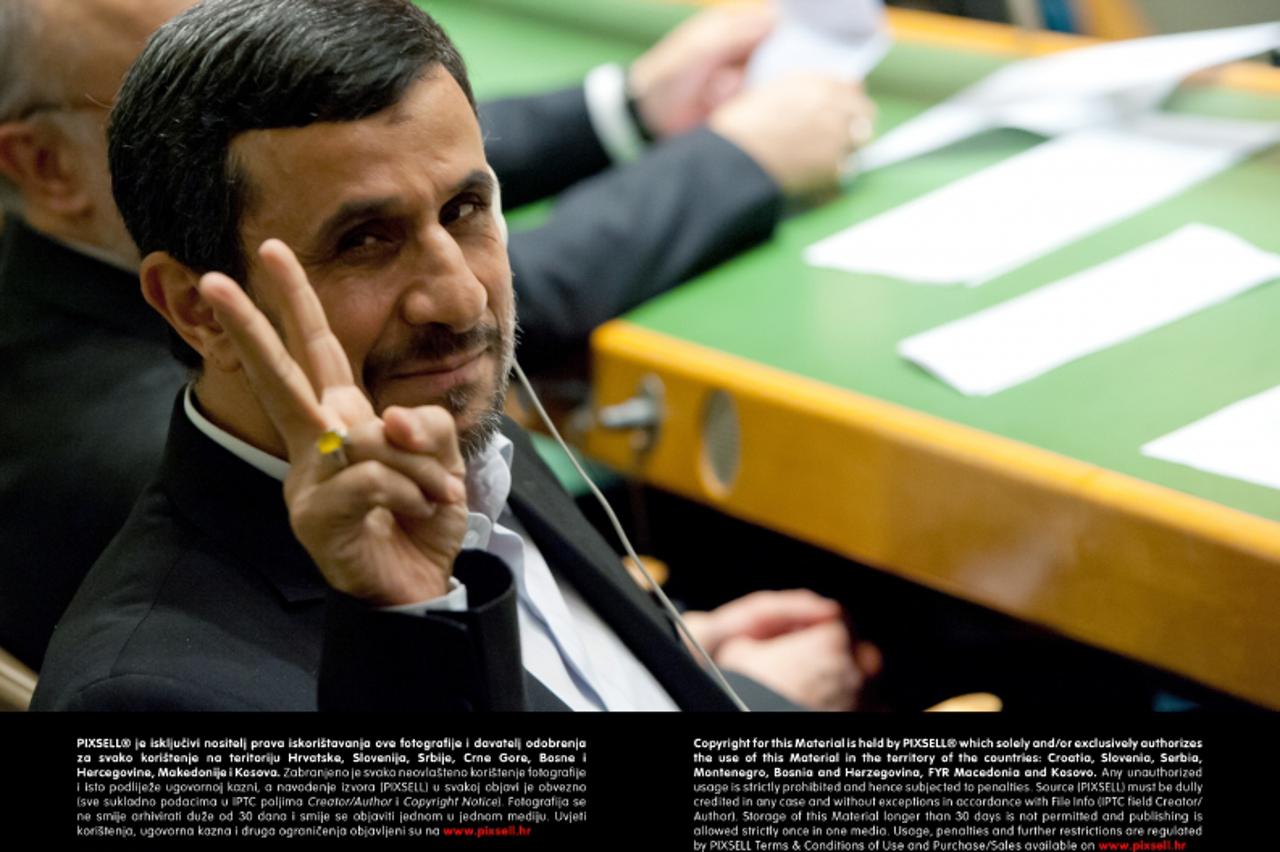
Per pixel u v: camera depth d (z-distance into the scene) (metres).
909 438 2.42
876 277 3.01
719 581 3.48
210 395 1.80
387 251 1.67
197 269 1.70
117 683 1.63
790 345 2.77
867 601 3.29
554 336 2.92
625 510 3.57
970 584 2.41
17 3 2.22
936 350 2.65
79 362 2.27
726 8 3.93
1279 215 2.98
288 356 1.44
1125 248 2.94
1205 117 3.45
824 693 2.75
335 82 1.62
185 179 1.66
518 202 3.62
